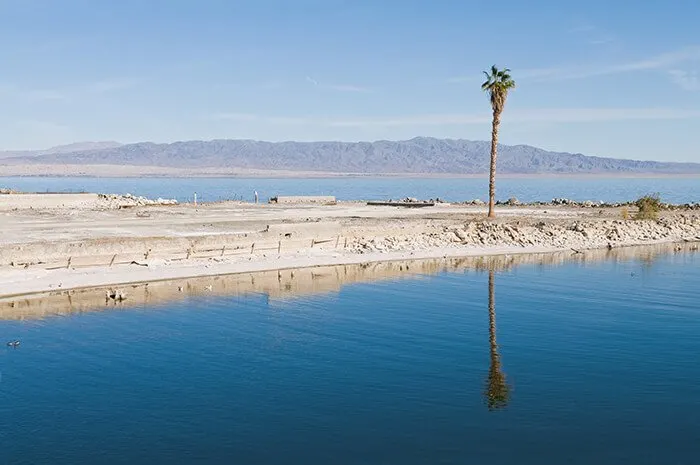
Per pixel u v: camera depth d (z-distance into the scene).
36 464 14.00
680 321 26.08
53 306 28.25
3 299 29.33
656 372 19.62
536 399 17.45
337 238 45.91
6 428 15.76
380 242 46.50
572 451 14.55
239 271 36.28
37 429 15.70
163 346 22.36
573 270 39.03
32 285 31.19
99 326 24.97
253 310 27.66
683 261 43.31
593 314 27.25
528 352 21.66
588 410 16.72
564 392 17.97
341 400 17.39
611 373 19.56
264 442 14.98
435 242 47.84
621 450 14.61
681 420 16.14
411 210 76.19
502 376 19.25
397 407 16.92
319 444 14.90
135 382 18.81
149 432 15.52
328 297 30.42
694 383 18.67
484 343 22.78
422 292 31.75
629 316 26.88
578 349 22.06
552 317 26.67
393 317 26.53
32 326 24.98
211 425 15.88
